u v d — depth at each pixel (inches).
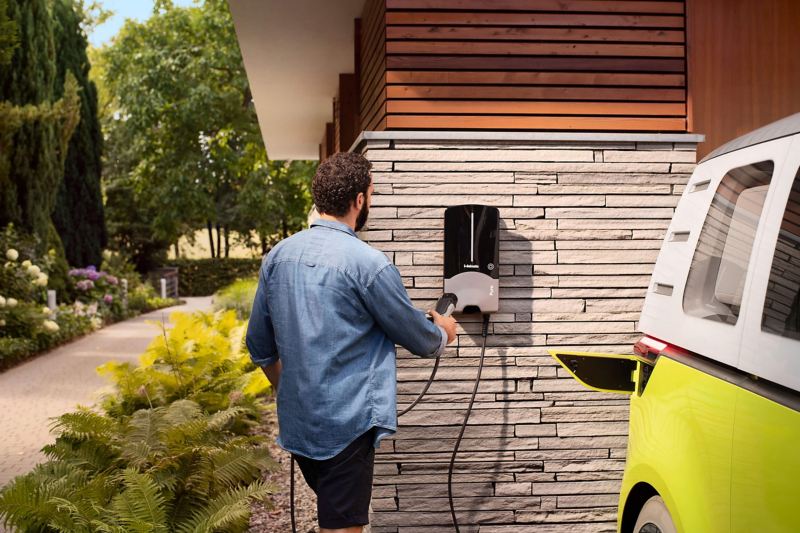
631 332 163.9
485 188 162.1
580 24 167.5
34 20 663.8
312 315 108.4
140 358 277.7
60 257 767.7
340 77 353.1
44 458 248.7
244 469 176.4
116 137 1492.4
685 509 91.7
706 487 88.4
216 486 173.0
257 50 316.2
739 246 96.3
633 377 126.3
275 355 120.8
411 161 161.3
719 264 100.8
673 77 169.5
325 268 108.9
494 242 156.4
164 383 251.6
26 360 488.4
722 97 170.1
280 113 481.4
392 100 165.0
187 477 171.8
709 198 110.4
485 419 162.9
